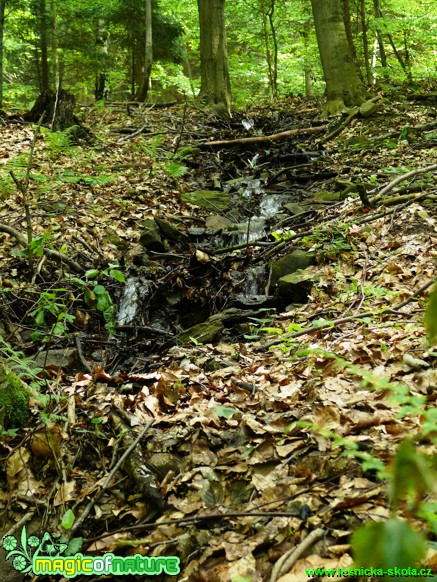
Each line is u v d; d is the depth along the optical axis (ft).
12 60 76.07
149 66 58.90
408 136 36.14
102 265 23.09
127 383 13.76
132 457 10.23
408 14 61.05
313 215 26.55
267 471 9.48
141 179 32.01
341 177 30.99
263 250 23.76
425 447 8.58
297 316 17.69
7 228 21.65
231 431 10.66
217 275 22.70
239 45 103.35
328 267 19.75
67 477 10.50
